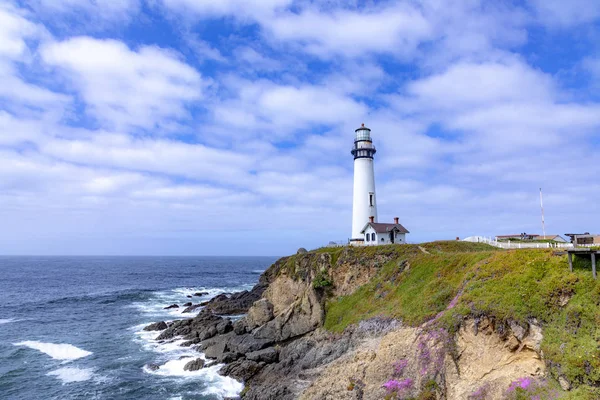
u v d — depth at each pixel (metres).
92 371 42.66
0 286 119.75
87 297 94.19
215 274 175.75
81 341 54.06
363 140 66.44
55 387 38.59
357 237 65.12
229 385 38.78
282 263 77.62
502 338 24.33
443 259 39.50
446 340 26.25
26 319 68.81
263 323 52.69
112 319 68.69
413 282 40.09
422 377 26.22
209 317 62.25
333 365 35.44
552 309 23.56
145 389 38.03
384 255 48.12
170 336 55.59
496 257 31.69
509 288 26.12
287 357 41.75
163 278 152.38
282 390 34.38
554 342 22.03
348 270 49.44
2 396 36.62
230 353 44.78
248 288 115.69
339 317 44.56
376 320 38.03
